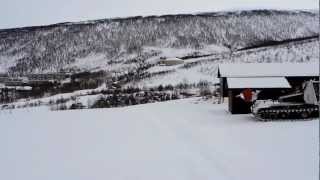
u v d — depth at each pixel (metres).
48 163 12.55
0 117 27.23
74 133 18.31
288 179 9.47
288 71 25.91
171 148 13.84
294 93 20.88
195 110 26.23
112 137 16.70
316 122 18.48
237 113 23.58
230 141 14.55
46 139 17.00
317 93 19.75
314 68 26.44
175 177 10.21
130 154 13.19
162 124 19.98
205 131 17.20
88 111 28.50
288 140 14.09
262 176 9.82
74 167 11.87
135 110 27.70
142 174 10.67
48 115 26.94
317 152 11.90
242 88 23.34
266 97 23.73
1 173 11.61
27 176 11.16
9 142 16.66
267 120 19.84
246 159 11.61
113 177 10.57
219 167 10.90
